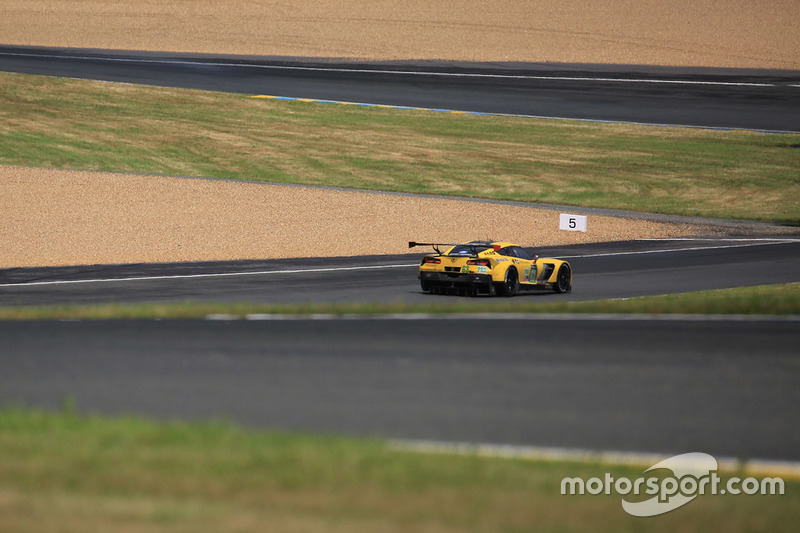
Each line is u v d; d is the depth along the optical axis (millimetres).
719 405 32594
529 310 58438
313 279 85625
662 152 186750
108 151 176250
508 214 138375
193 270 91438
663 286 82125
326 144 189125
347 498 19547
